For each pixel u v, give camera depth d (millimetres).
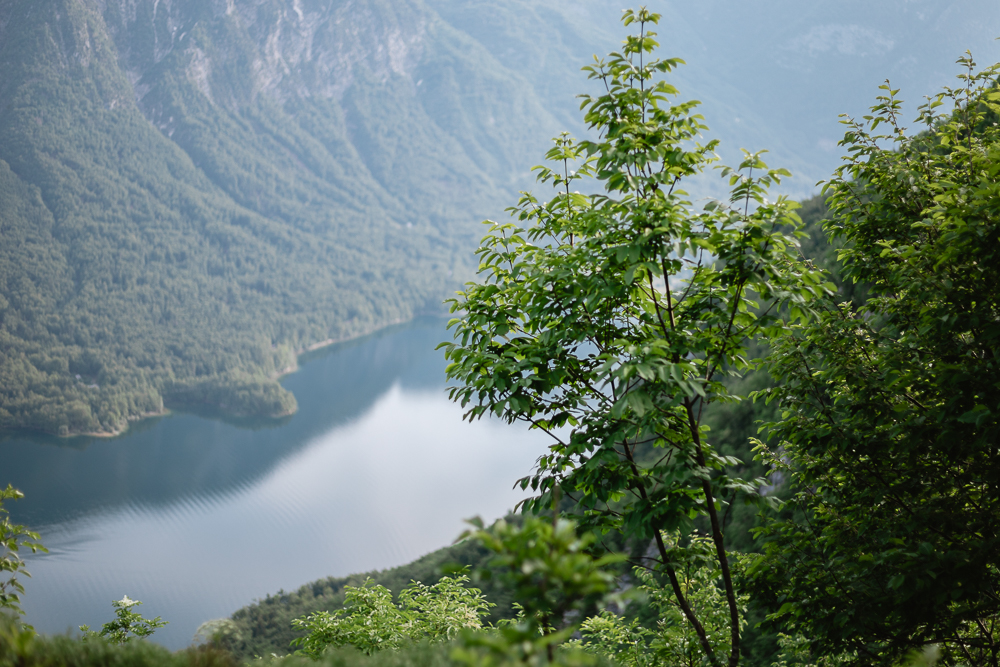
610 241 7137
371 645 9000
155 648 5008
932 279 7602
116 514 179125
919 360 8133
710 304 7508
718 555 7219
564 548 2914
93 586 143625
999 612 7223
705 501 6969
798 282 6969
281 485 196875
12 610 8219
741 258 6816
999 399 6641
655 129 6770
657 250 6695
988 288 7320
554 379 7262
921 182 8570
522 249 8227
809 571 8141
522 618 9109
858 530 8414
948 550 7051
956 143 9258
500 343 8094
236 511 181500
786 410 8969
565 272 7277
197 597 140125
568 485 7266
